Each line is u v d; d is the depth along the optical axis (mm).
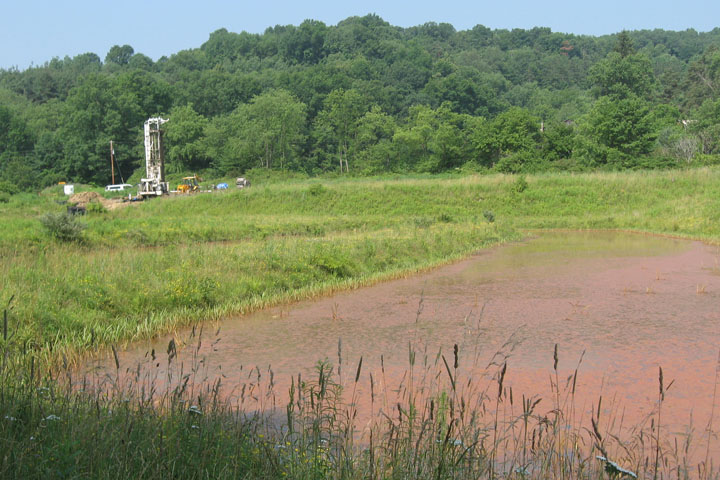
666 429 6523
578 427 6512
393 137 92812
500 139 74500
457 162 82750
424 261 20750
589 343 10156
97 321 11016
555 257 22469
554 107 147125
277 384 7961
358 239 23328
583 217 41000
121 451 4281
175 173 100625
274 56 175375
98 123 101125
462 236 26875
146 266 15148
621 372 8562
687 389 7801
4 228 23609
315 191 48406
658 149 69500
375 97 122500
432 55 187875
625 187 45375
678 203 39375
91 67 179375
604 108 67562
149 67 174625
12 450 4066
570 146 71375
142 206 48812
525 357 9328
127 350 9906
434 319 12180
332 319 12312
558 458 5262
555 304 13531
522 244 27969
